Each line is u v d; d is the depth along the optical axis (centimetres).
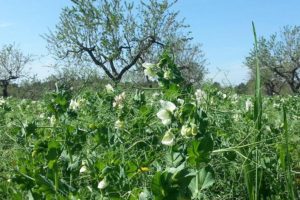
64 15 3088
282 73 5100
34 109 1180
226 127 431
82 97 795
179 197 229
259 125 287
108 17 3067
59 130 518
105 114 643
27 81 3794
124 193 304
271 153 351
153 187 229
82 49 3062
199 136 277
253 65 3684
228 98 825
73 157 387
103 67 3055
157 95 707
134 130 445
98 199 312
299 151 409
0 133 703
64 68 2233
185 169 232
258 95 285
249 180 280
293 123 558
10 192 387
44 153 384
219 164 350
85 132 417
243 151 319
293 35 5025
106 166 308
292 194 263
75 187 357
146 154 395
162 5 3059
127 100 625
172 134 286
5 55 4903
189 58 3250
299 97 1202
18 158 432
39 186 329
